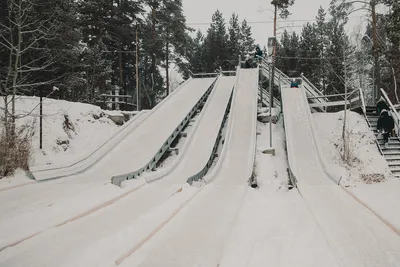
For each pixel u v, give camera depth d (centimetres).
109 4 3077
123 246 572
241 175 1298
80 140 1655
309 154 1512
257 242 613
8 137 1087
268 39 2225
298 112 1986
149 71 4597
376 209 800
